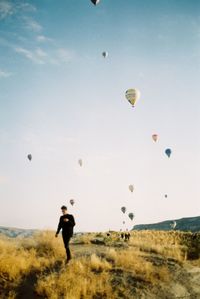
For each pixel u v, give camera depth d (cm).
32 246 1372
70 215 1165
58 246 1348
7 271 978
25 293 871
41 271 1020
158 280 1018
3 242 1318
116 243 1798
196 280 1096
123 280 983
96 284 920
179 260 1294
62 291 862
